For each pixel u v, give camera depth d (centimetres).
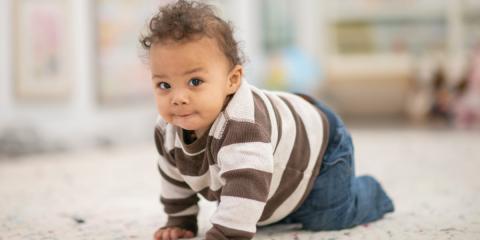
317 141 101
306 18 386
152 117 320
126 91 302
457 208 126
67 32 272
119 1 292
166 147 96
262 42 380
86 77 280
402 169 193
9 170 208
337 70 389
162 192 104
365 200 110
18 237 107
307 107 103
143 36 91
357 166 201
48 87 267
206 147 90
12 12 255
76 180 182
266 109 93
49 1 266
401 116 409
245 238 85
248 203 84
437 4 376
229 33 89
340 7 385
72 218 124
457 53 374
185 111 85
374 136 305
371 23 387
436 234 101
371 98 412
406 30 385
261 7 379
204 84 85
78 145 277
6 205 140
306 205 104
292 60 358
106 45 289
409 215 119
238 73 90
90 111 284
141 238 105
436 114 370
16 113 258
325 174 102
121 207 136
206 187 96
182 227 103
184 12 87
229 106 89
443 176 175
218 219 85
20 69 258
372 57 385
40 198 150
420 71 381
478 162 203
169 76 85
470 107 346
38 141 259
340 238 100
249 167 85
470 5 373
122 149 278
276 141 92
